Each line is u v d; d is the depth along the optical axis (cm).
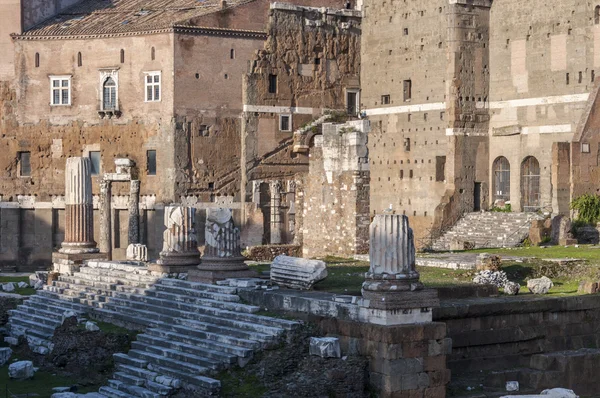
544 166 9888
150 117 10744
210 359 4991
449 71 10306
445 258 7281
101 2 11969
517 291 5816
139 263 7231
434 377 4725
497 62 10356
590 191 9488
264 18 10994
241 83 10881
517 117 10156
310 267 5575
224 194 10862
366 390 4669
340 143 7975
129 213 10656
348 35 11369
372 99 11300
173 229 6544
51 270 8700
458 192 10281
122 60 10881
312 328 4988
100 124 10988
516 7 10156
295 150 11081
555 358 5262
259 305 5456
